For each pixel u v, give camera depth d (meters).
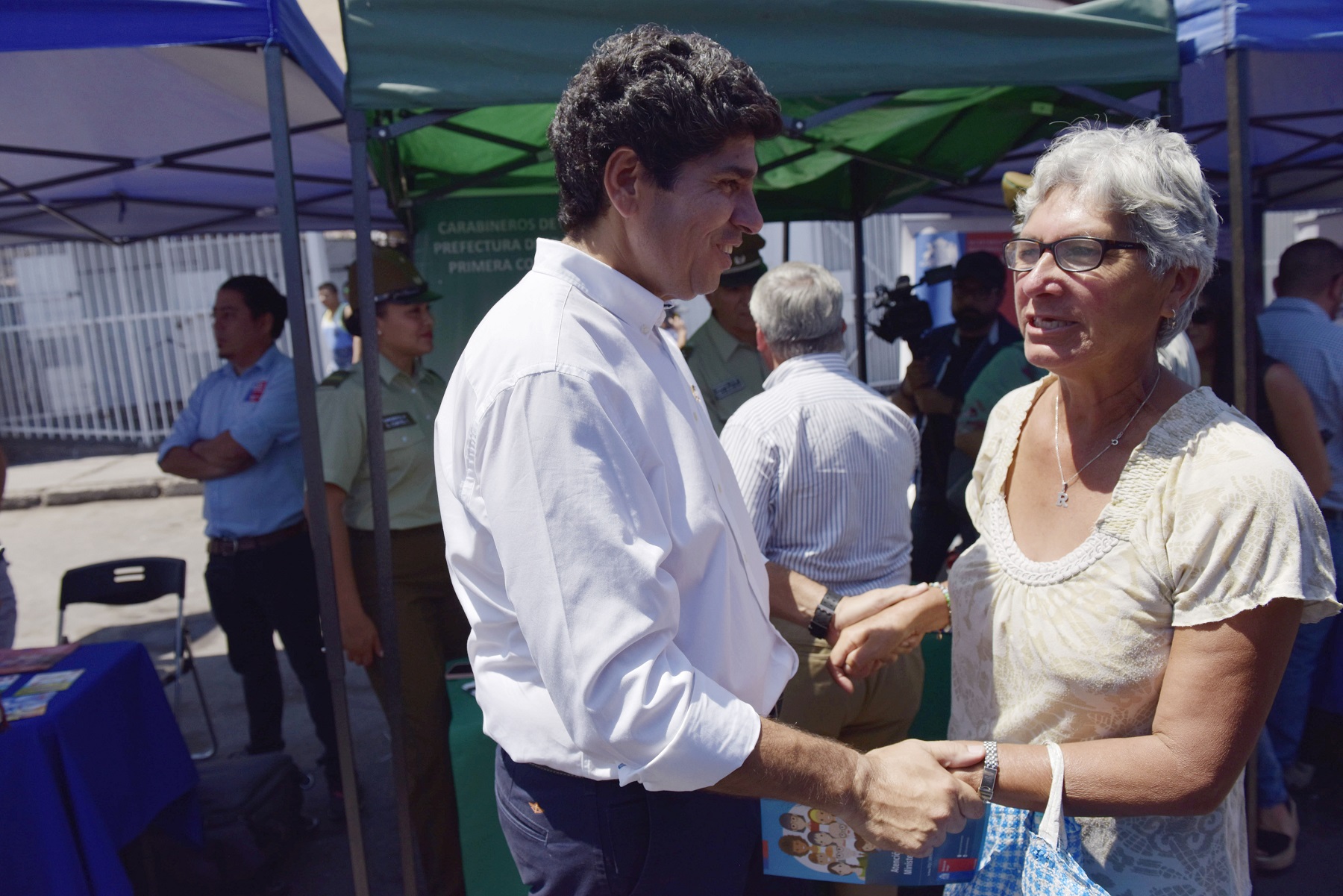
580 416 1.12
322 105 3.16
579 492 1.11
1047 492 1.41
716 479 1.38
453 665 3.07
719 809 1.37
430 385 3.31
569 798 1.30
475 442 1.18
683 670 1.15
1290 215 8.88
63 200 4.53
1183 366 2.58
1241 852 1.42
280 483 3.66
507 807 1.39
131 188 4.52
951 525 4.06
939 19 2.28
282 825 3.21
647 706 1.11
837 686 2.27
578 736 1.14
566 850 1.31
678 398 1.33
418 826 2.90
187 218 5.35
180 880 3.01
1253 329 2.44
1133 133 1.27
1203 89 3.56
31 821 2.33
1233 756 1.19
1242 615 1.17
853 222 5.42
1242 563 1.16
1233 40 2.29
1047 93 3.10
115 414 11.17
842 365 2.37
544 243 1.26
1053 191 1.28
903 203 5.84
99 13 2.03
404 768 2.39
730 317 3.77
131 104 3.09
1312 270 3.33
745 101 1.19
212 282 10.64
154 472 9.72
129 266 10.69
